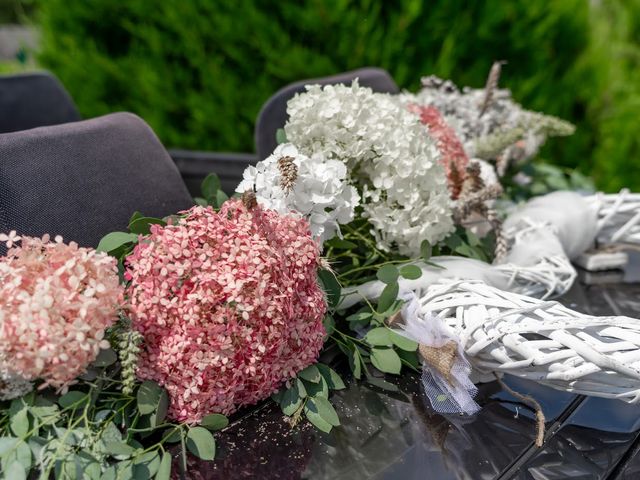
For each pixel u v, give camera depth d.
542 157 2.34
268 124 1.32
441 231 1.01
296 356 0.76
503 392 0.85
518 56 2.12
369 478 0.69
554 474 0.71
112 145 0.92
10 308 0.62
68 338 0.61
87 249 0.71
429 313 0.84
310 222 0.88
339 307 0.93
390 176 0.99
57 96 1.78
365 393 0.84
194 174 1.68
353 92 1.05
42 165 0.82
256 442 0.73
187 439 0.70
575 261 1.27
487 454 0.73
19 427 0.64
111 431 0.67
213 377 0.69
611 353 0.73
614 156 2.39
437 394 0.82
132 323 0.69
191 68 2.24
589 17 2.21
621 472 0.72
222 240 0.72
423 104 1.45
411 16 1.98
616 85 2.40
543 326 0.74
